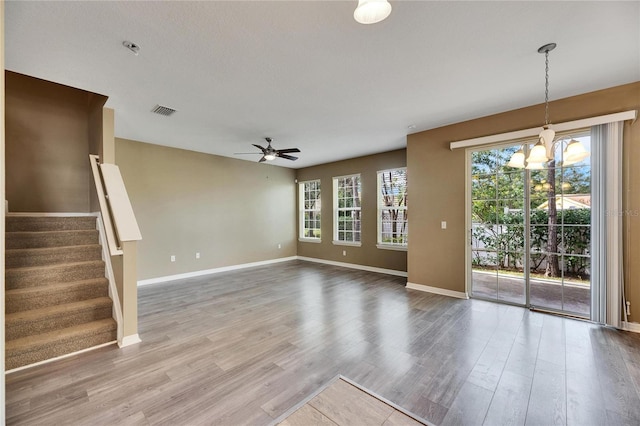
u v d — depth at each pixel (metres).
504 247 3.89
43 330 2.59
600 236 3.11
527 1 1.78
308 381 2.14
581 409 1.83
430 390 2.03
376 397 1.95
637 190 2.96
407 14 1.88
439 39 2.17
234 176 6.61
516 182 3.80
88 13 1.82
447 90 3.08
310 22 1.94
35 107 3.88
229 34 2.07
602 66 2.61
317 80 2.81
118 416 1.78
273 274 5.97
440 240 4.41
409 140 4.72
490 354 2.52
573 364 2.35
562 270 3.46
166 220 5.46
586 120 3.14
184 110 3.56
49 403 1.91
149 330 3.09
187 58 2.39
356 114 3.78
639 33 2.11
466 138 4.09
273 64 2.50
